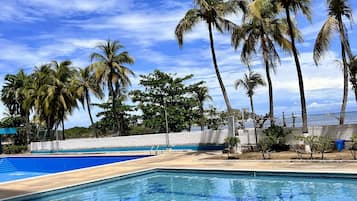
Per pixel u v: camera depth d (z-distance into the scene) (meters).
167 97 38.81
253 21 21.03
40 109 38.16
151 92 38.94
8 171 28.34
